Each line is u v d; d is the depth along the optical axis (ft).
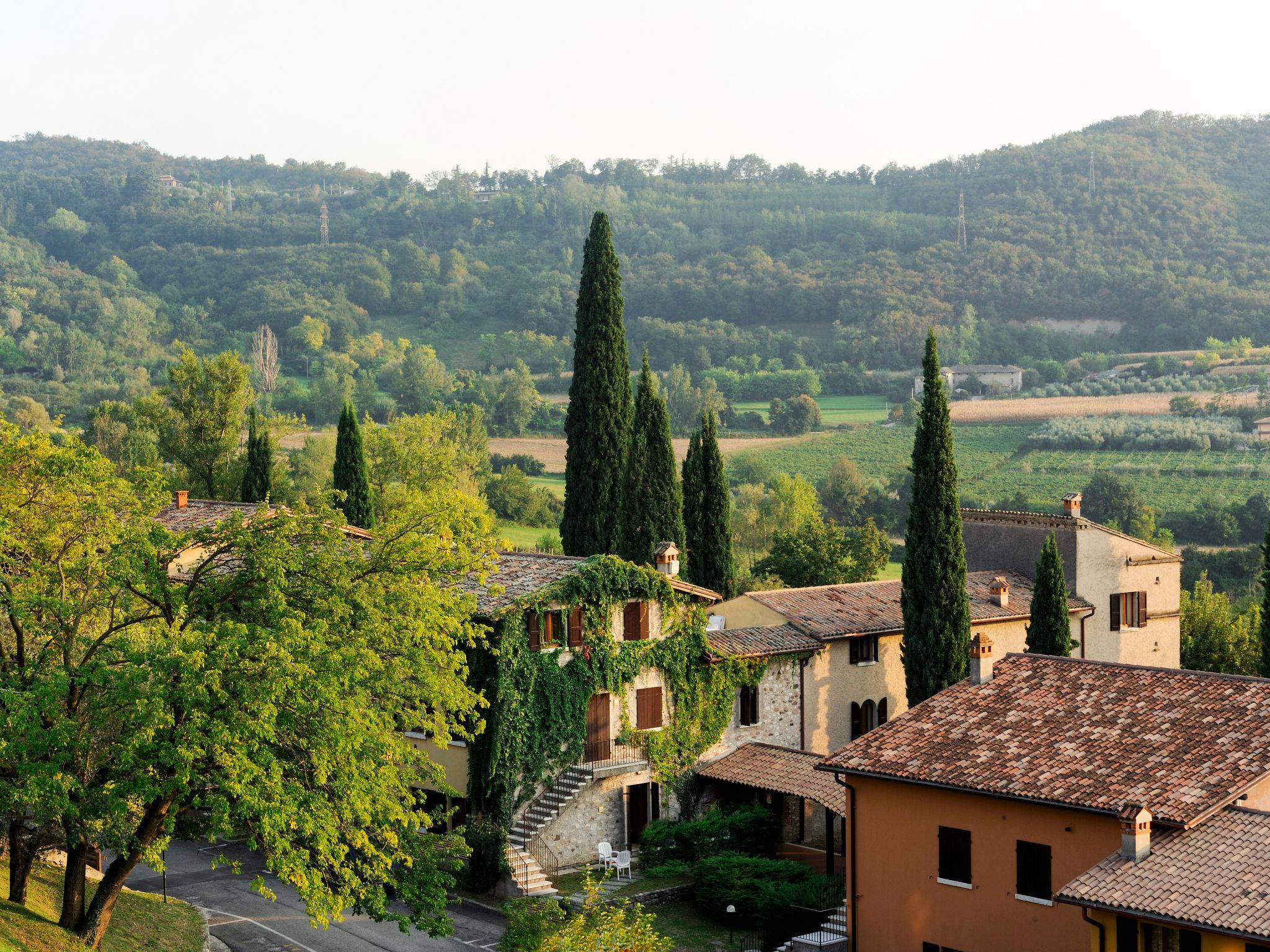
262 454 236.22
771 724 167.84
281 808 95.35
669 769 158.81
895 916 111.14
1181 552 400.06
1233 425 542.57
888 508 481.46
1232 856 88.69
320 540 107.96
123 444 350.23
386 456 295.28
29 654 108.37
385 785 105.81
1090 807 97.04
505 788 145.69
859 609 181.16
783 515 426.92
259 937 126.31
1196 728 104.94
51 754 93.86
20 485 104.94
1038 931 101.76
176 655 92.07
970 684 121.49
